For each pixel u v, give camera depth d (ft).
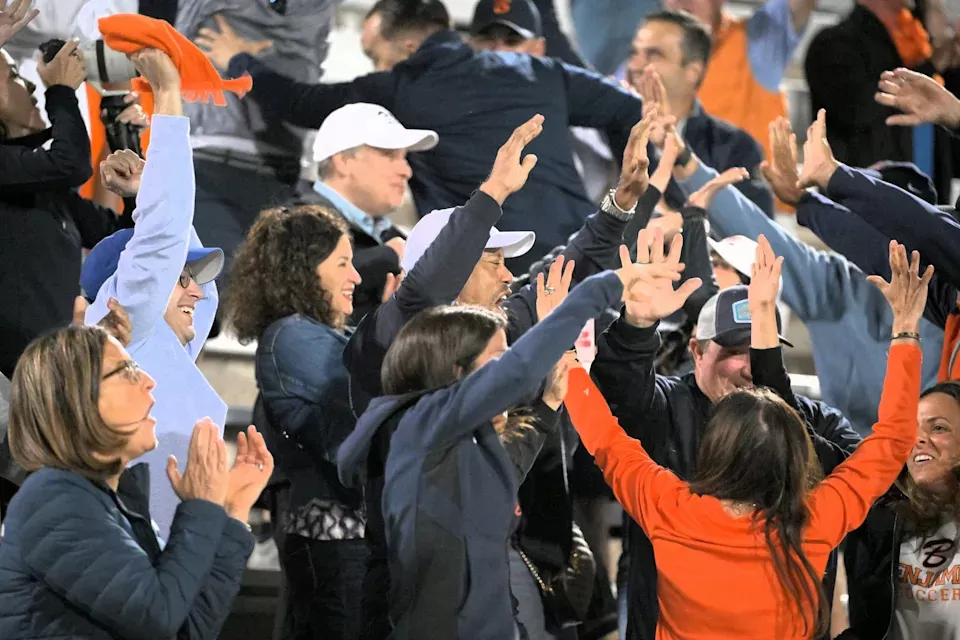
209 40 44.47
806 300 45.75
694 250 42.06
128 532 24.22
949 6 58.75
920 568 32.30
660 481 29.01
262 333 34.09
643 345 31.60
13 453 24.17
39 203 37.09
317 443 32.50
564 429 34.99
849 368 46.29
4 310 36.35
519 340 26.32
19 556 23.04
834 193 40.11
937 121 41.65
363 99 44.47
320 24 45.85
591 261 35.58
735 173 43.73
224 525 25.26
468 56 45.01
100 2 44.09
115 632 23.58
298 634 32.60
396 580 26.61
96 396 23.86
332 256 34.40
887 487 29.68
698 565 27.99
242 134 44.04
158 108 29.66
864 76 53.62
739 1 64.03
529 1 53.26
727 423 28.63
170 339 30.66
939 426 32.45
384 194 41.34
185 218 29.48
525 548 31.40
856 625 33.53
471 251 30.50
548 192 45.14
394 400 27.20
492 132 44.98
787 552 27.53
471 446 26.66
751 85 58.29
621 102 47.14
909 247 39.50
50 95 35.47
